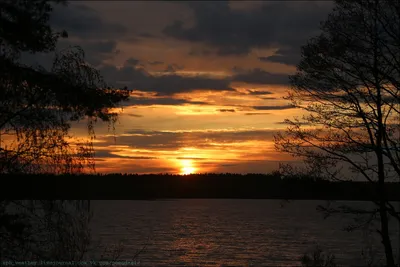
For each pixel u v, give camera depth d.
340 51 14.70
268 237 79.12
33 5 9.66
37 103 10.10
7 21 9.33
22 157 10.19
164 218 136.50
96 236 73.31
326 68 15.07
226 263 49.28
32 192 10.31
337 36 14.87
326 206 15.42
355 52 14.75
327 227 99.69
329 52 14.89
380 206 14.88
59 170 10.49
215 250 60.59
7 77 9.45
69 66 10.80
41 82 9.84
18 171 10.09
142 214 158.50
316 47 15.25
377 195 14.96
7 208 10.10
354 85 15.05
